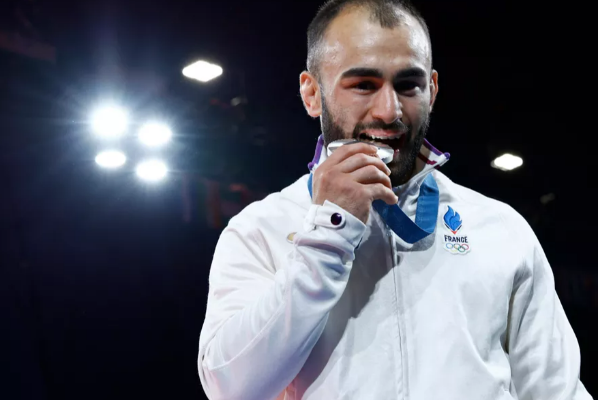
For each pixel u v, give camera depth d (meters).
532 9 7.17
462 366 2.13
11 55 5.58
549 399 2.28
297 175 7.03
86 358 5.79
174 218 6.32
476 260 2.33
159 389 6.09
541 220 7.95
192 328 6.34
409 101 2.28
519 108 7.82
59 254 5.78
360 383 2.11
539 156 7.88
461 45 7.52
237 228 2.43
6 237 5.59
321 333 2.12
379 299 2.24
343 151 2.17
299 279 2.01
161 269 6.24
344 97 2.28
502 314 2.27
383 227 2.35
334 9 2.42
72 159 5.81
